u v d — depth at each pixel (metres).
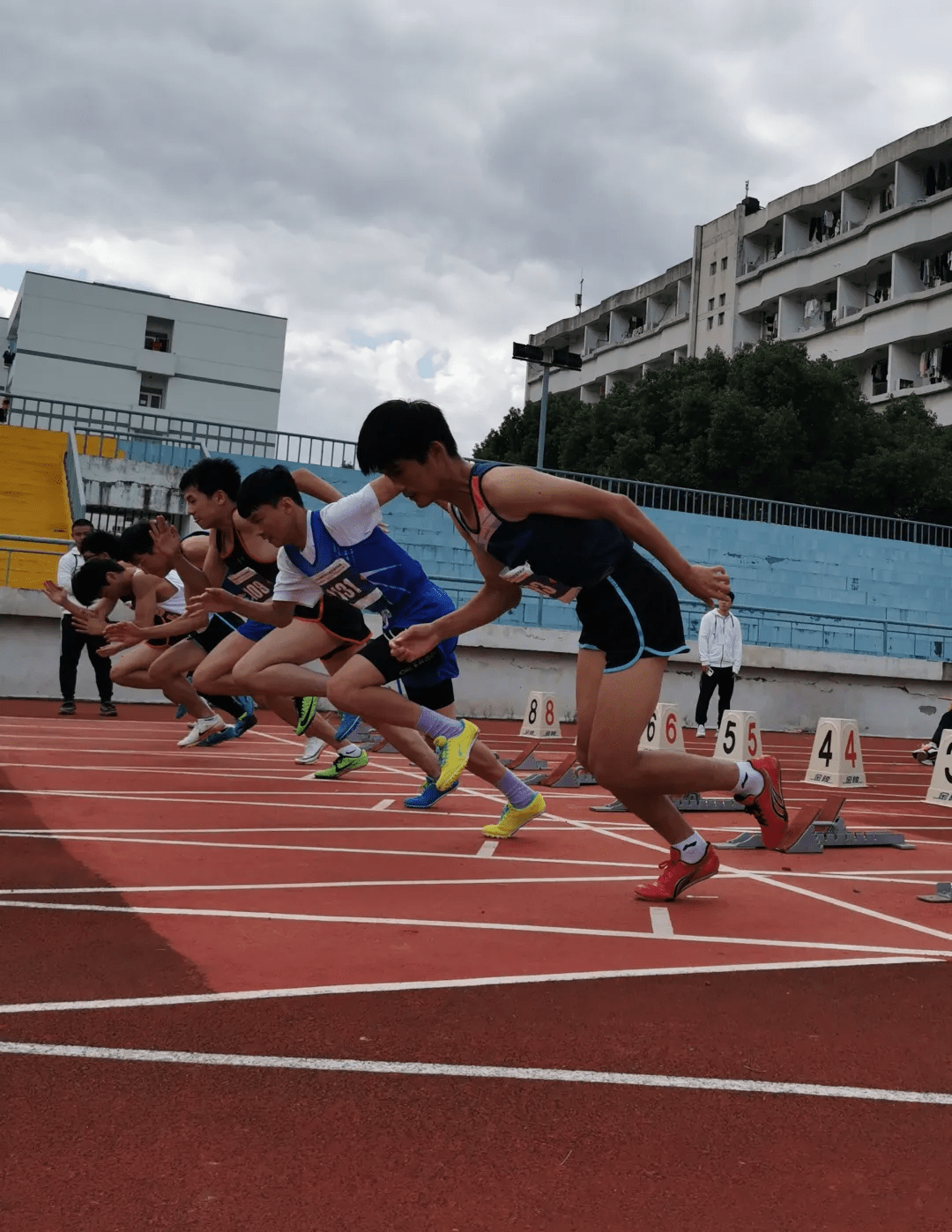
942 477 32.31
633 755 3.63
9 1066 2.14
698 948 3.31
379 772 7.87
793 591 21.72
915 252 50.66
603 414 36.62
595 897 3.99
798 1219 1.68
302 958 3.00
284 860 4.39
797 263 55.47
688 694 16.30
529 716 12.16
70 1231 1.55
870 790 9.06
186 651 8.12
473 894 3.93
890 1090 2.23
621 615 3.49
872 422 34.19
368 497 4.71
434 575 17.05
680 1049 2.41
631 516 3.34
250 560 5.85
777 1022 2.63
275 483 4.62
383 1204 1.67
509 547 3.34
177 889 3.78
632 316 70.56
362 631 5.82
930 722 17.97
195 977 2.78
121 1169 1.75
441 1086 2.14
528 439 39.06
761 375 32.97
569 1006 2.68
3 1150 1.79
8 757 7.38
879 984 3.00
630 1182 1.78
